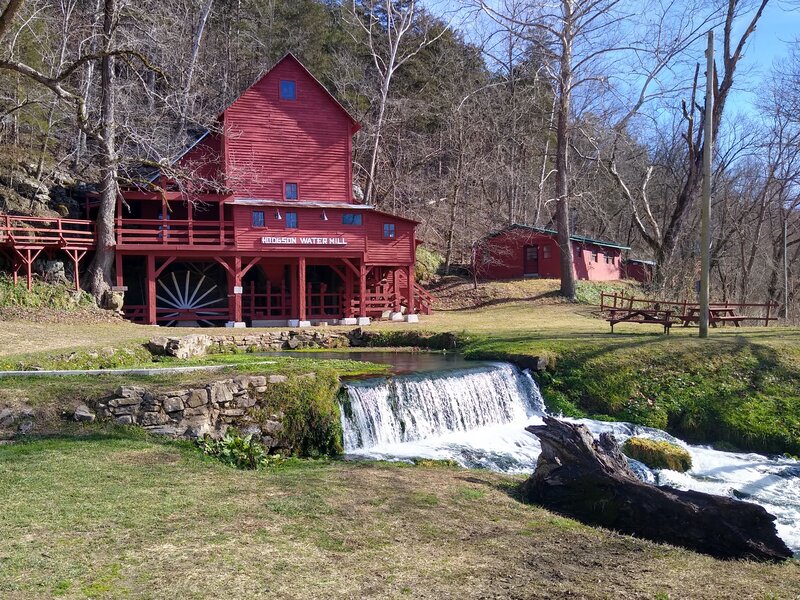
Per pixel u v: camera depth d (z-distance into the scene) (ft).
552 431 32.63
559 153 117.70
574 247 133.59
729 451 49.03
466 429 50.78
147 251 86.22
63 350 52.16
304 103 98.22
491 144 158.30
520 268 136.05
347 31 160.97
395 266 101.50
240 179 90.22
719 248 132.57
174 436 36.37
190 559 19.53
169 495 25.86
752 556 26.91
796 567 25.91
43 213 87.86
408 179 139.85
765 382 55.47
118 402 36.42
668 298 112.16
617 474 31.04
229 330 80.94
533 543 24.61
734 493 40.24
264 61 150.92
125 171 89.61
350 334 80.07
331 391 43.39
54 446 32.19
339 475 32.45
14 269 76.33
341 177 100.17
